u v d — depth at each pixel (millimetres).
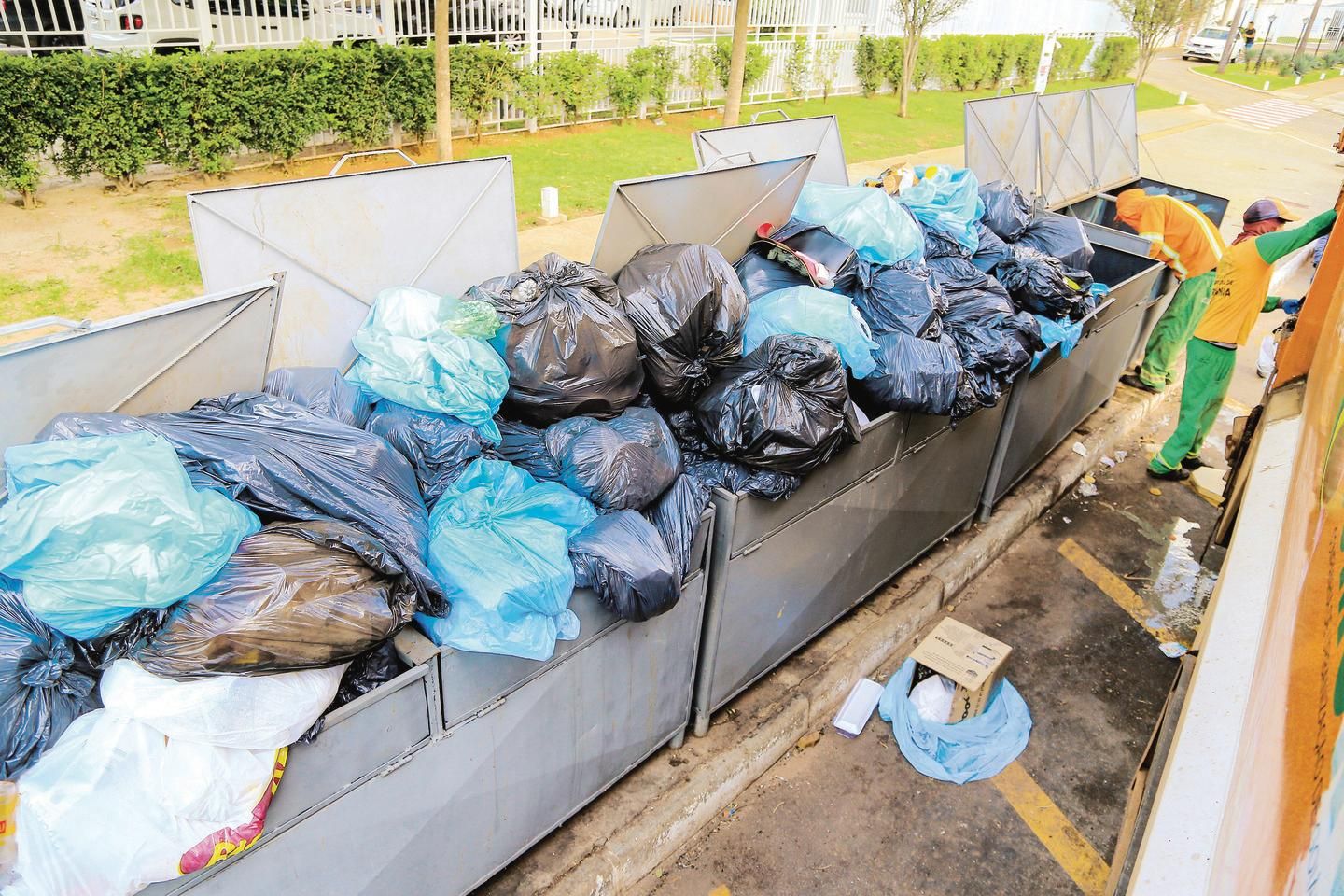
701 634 3178
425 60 9484
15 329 2018
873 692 3949
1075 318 4914
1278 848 935
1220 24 43156
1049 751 3752
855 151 12359
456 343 2701
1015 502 5332
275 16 9758
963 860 3244
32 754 1685
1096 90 7969
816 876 3135
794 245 4051
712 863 3154
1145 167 14992
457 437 2619
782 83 15586
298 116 8484
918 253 4348
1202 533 5453
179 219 7066
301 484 2082
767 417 2881
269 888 2021
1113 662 4320
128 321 2146
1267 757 1164
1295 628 1297
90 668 1799
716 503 2936
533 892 2791
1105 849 3322
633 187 3416
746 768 3396
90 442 1833
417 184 3326
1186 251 6340
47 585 1676
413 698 2150
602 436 2699
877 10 18062
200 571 1784
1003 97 6633
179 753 1729
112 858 1655
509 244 3725
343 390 2721
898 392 3566
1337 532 1271
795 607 3631
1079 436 6191
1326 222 4770
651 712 3082
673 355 3068
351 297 3186
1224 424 6785
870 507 3801
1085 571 5016
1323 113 24203
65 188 7543
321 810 2057
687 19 14812
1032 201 6062
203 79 7617
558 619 2404
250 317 2475
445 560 2240
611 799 3141
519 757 2566
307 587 1861
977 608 4656
